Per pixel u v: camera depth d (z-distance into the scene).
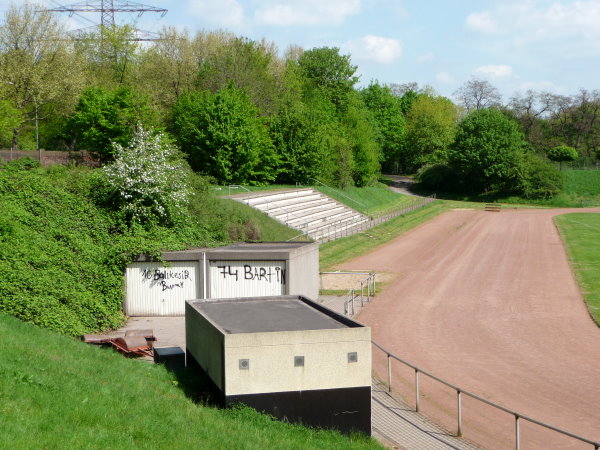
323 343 14.47
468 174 106.50
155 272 27.98
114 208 32.41
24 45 61.09
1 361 13.32
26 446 9.23
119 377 15.27
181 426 12.09
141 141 34.38
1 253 24.19
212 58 78.50
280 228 47.59
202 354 16.53
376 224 67.31
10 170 34.41
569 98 149.62
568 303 32.06
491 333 26.33
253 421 13.64
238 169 64.62
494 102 149.88
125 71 77.69
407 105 151.62
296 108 77.25
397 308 31.19
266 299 19.91
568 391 19.08
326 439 13.59
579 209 93.31
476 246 54.84
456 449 14.57
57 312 22.52
